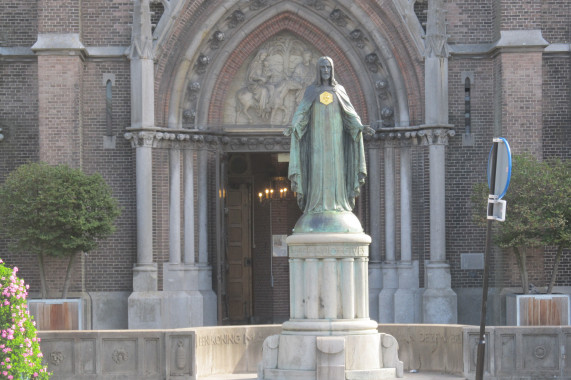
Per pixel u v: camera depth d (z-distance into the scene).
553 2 27.66
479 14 27.58
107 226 24.97
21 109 27.30
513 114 26.69
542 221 24.41
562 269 27.23
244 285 33.28
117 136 27.27
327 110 16.44
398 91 27.39
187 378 17.38
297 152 16.52
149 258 26.56
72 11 26.70
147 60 26.72
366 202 28.00
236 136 28.62
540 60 26.69
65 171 24.94
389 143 27.58
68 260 26.12
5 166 27.25
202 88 27.83
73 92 26.58
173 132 27.31
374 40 27.58
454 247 27.30
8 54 27.09
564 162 27.14
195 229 27.77
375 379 15.98
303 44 28.62
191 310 27.05
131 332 17.55
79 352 17.56
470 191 27.39
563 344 17.73
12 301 14.49
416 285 27.14
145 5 26.81
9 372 14.08
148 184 26.64
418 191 27.33
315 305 16.12
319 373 15.76
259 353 18.62
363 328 16.16
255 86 28.53
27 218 24.38
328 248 16.09
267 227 33.22
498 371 17.58
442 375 17.91
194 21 27.34
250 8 27.78
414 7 27.70
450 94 27.50
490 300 26.95
